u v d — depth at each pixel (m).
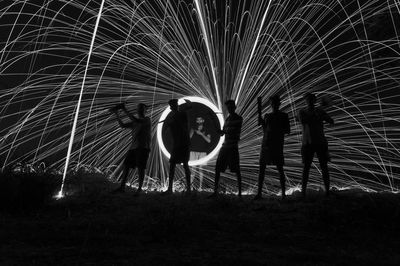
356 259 4.65
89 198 7.71
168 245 5.00
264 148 7.83
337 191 8.38
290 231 5.82
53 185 7.47
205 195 8.71
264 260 4.49
